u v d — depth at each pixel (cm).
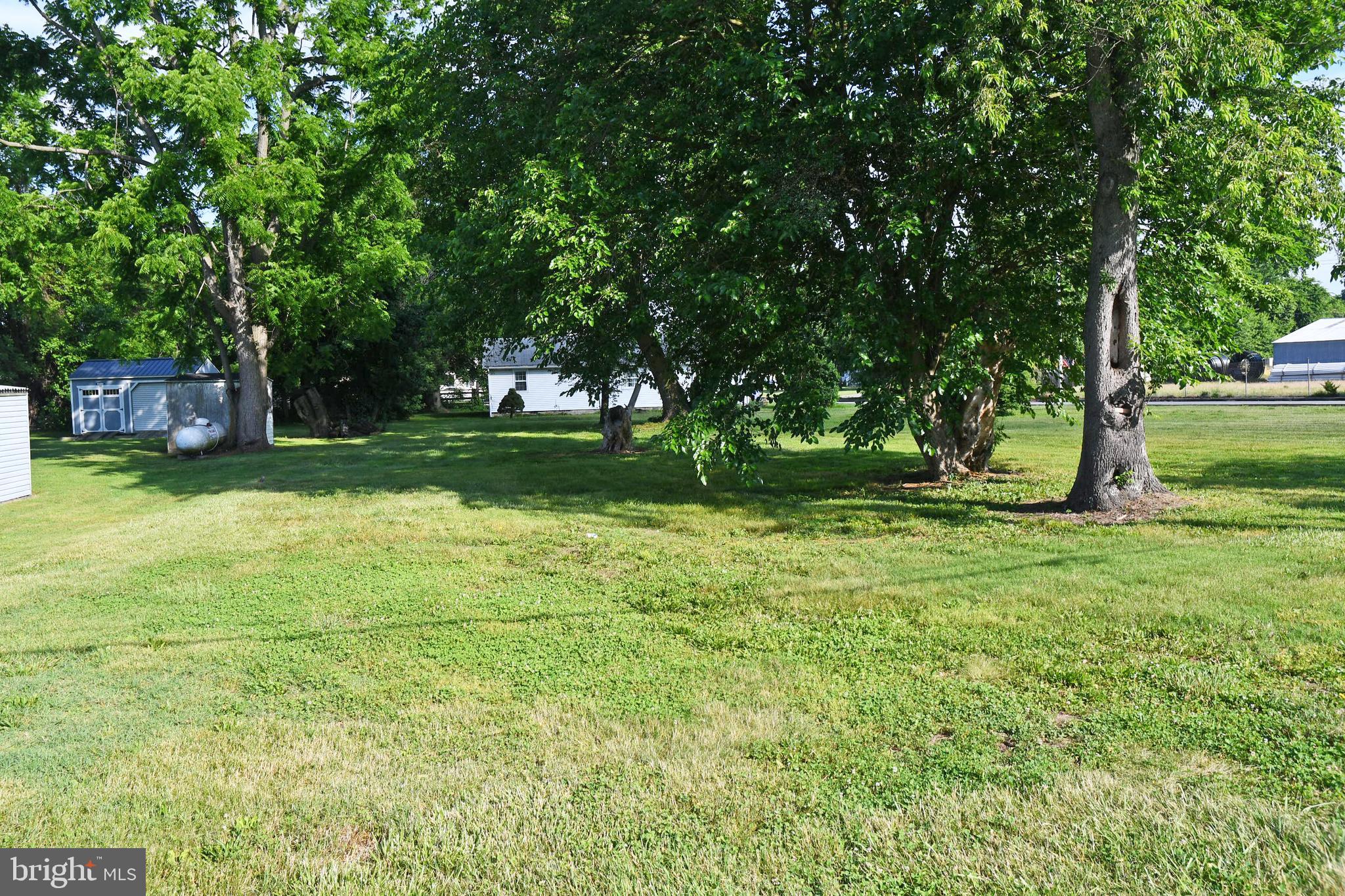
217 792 404
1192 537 851
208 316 2473
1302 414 2773
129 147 2309
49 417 3850
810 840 345
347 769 427
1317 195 909
